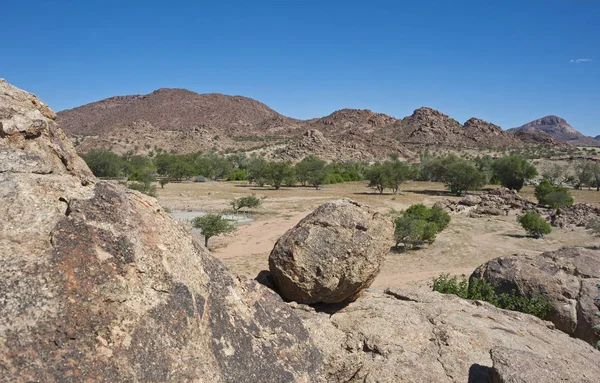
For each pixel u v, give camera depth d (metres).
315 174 88.75
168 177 100.31
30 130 5.10
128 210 4.98
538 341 8.63
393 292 10.66
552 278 11.89
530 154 173.75
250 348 5.13
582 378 6.39
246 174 107.31
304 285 8.27
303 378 5.35
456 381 6.85
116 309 4.09
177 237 5.43
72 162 5.48
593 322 10.69
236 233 37.22
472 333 8.35
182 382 4.05
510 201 58.12
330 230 8.52
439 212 41.00
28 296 3.70
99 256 4.30
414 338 7.90
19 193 4.49
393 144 197.00
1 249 3.93
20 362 3.37
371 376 6.83
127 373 3.79
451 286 13.73
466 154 193.88
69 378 3.49
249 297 5.88
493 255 30.94
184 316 4.52
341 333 7.33
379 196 73.62
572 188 96.56
